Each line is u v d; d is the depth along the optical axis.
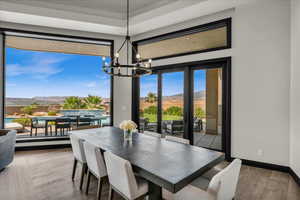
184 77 4.50
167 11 3.85
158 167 1.62
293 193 2.43
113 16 4.49
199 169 1.58
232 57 3.69
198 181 1.92
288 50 3.10
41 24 4.35
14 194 2.39
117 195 2.37
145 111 5.29
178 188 1.34
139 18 4.32
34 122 5.07
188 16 4.01
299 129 2.69
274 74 3.23
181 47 4.54
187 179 1.43
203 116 4.26
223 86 3.93
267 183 2.72
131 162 1.74
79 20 4.18
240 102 3.59
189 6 3.56
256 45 3.41
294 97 2.88
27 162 3.61
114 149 2.18
